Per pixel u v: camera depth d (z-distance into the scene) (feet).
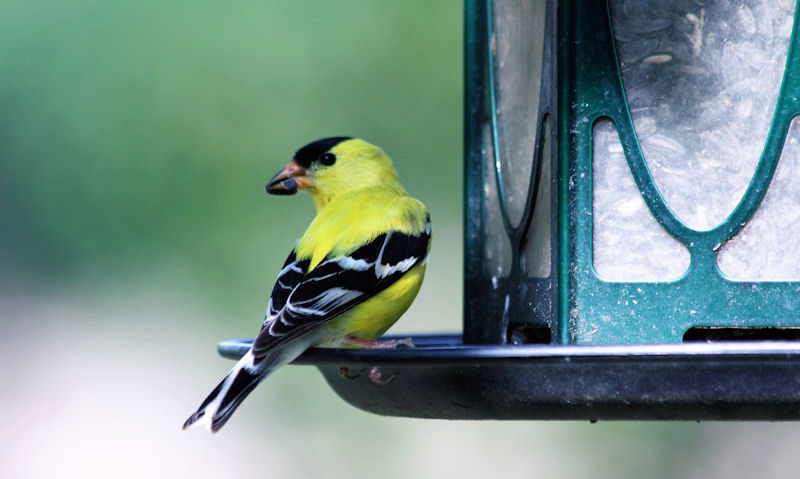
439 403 21.83
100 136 43.45
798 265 21.95
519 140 24.81
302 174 29.45
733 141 22.34
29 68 43.80
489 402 21.12
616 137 22.43
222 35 43.50
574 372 20.39
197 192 43.04
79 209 43.62
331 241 24.81
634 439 38.75
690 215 22.25
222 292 42.75
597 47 22.44
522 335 25.34
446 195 44.04
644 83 22.53
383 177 29.30
